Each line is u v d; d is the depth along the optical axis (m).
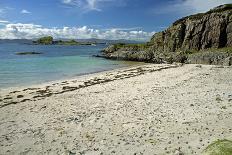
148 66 59.75
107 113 19.95
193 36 75.75
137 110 20.45
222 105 20.41
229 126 15.77
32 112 21.08
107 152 13.22
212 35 72.56
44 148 14.01
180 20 87.31
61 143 14.59
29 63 64.31
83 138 15.19
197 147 13.08
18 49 137.50
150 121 17.58
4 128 17.31
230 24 70.75
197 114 18.52
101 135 15.54
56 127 17.17
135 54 81.12
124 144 14.09
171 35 81.31
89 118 18.83
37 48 155.88
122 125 17.09
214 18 73.06
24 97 27.47
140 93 27.22
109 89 30.50
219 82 31.83
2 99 26.50
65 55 96.12
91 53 108.94
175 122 17.12
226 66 52.47
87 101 24.47
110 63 70.44
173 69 48.94
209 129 15.48
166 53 75.44
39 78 41.59
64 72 49.41
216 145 10.58
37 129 16.94
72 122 18.03
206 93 25.27
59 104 23.59
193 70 45.81
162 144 13.81
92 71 51.69
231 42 70.44
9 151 13.73
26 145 14.45
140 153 12.91
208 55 61.91
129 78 39.03
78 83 36.00
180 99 23.41
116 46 99.69
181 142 13.89
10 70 50.25
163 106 21.28
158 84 32.41
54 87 33.22
